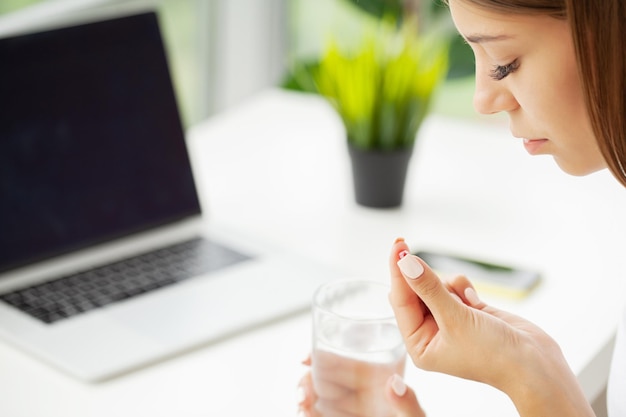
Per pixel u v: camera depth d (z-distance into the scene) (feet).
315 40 9.02
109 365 4.12
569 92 3.61
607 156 3.59
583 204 5.61
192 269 4.75
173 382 4.10
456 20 3.67
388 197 5.42
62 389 4.04
